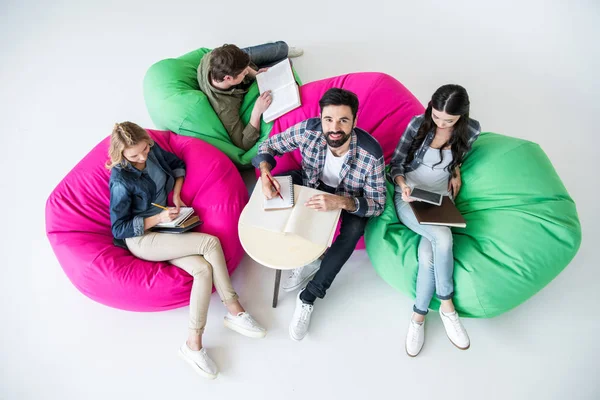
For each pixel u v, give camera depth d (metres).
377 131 2.09
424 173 1.75
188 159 2.02
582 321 1.85
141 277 1.71
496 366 1.74
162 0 3.46
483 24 3.14
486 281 1.60
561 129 2.55
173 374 1.77
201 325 1.70
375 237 1.79
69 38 3.22
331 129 1.42
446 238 1.58
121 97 2.87
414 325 1.77
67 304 2.00
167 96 2.19
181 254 1.74
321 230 1.52
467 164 1.85
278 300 1.97
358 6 3.32
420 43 3.05
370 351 1.80
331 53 3.02
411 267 1.69
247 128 2.21
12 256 2.17
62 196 1.88
